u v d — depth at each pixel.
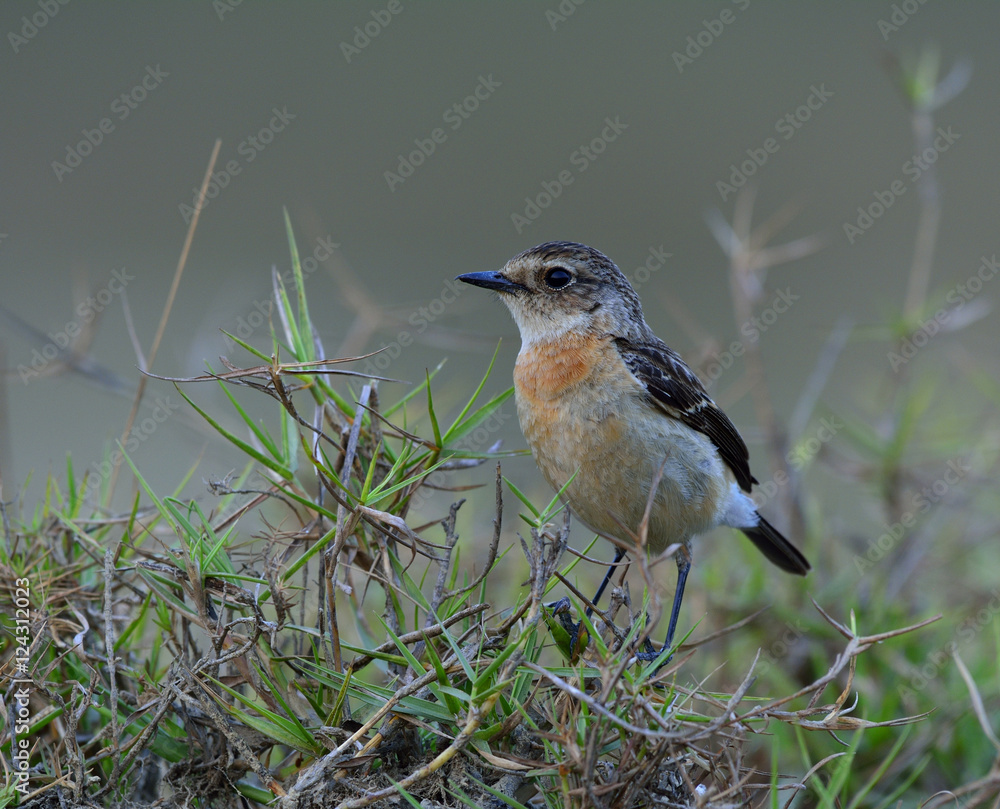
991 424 12.77
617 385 9.02
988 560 11.20
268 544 6.81
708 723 5.99
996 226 23.09
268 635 6.52
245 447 6.75
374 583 9.23
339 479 6.80
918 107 12.55
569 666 6.46
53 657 6.80
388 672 6.62
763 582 10.21
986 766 8.28
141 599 7.30
